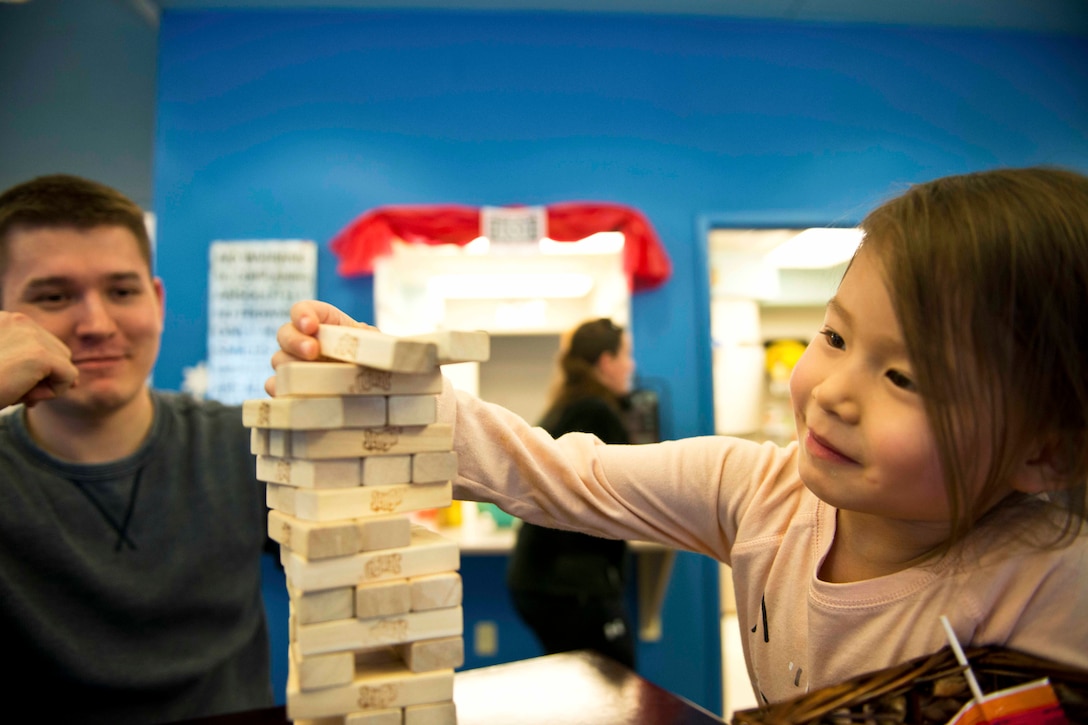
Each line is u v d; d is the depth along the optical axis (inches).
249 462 41.3
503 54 94.6
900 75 98.8
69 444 36.5
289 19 92.7
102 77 101.2
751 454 26.5
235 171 91.5
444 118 93.8
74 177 37.2
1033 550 18.1
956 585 18.7
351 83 93.0
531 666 27.0
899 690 14.6
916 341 16.0
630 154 95.3
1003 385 15.8
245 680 39.4
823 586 20.8
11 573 33.0
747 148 96.3
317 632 16.4
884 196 23.5
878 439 16.5
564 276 98.5
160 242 89.9
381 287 90.0
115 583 34.9
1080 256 16.0
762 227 96.0
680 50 96.2
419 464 17.9
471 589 93.6
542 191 94.3
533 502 25.1
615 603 64.4
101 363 35.2
